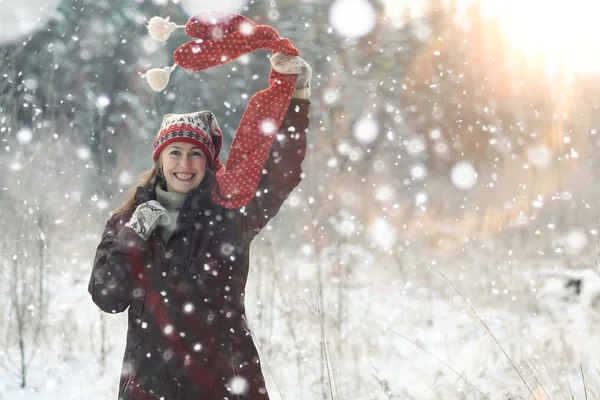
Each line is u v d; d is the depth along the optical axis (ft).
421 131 48.67
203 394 10.18
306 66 11.02
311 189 25.29
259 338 17.97
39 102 25.44
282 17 65.10
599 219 25.73
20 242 22.11
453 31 38.68
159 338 10.21
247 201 10.59
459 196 41.57
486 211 32.37
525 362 12.23
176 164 10.75
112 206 29.81
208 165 11.16
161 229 10.57
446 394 14.28
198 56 10.71
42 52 27.45
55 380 16.83
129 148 37.78
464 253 30.66
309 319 19.24
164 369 10.15
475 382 14.83
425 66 54.03
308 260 22.99
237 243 10.59
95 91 48.34
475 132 29.45
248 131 10.85
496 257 26.84
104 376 17.08
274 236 25.77
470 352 16.88
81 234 27.61
